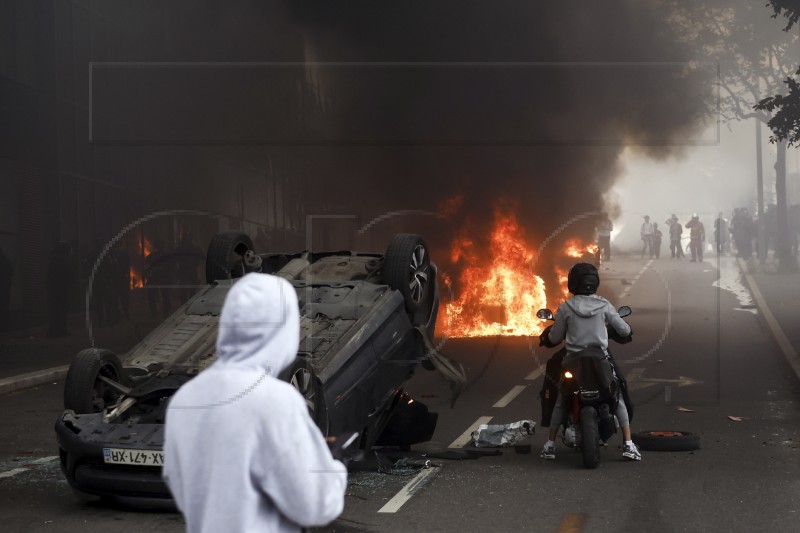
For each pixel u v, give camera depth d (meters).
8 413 29.31
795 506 17.05
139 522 16.62
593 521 16.27
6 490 19.09
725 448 22.53
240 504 6.14
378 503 17.59
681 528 15.76
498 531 15.72
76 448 17.17
